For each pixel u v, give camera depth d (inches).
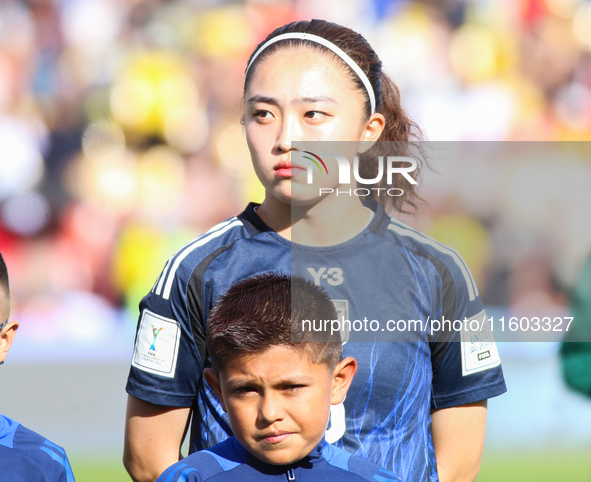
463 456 248.1
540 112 1176.8
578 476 514.9
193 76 1141.7
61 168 1067.3
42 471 239.6
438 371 247.6
